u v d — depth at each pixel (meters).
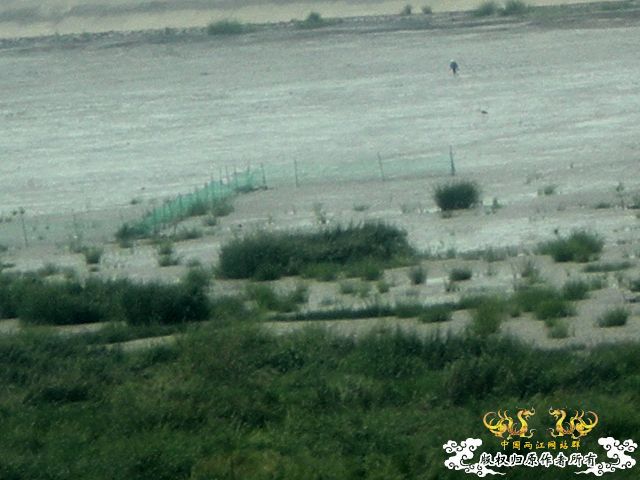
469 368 41.16
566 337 50.69
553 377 41.09
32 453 36.44
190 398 40.22
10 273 80.62
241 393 40.84
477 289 64.12
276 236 80.06
